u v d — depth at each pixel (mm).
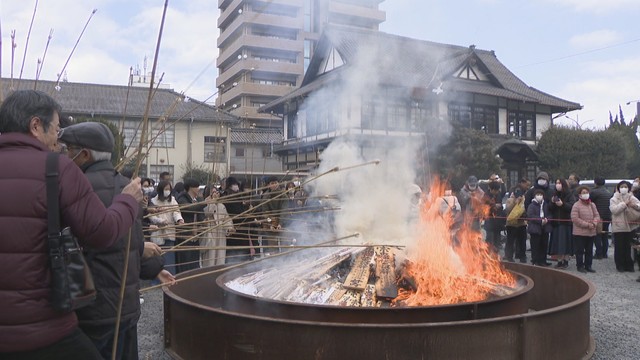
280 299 4238
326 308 3645
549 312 3504
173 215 7055
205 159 23547
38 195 1927
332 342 3180
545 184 9391
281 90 24266
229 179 7395
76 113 20438
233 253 7574
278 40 20281
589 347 4234
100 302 2537
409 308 3582
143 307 6098
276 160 23719
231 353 3461
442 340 3164
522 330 3338
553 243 9312
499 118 23484
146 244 3162
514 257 10133
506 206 9953
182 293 4934
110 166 2721
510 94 23328
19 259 1886
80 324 2520
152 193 8102
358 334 3150
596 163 23109
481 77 23719
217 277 5363
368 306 3861
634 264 9531
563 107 25391
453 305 3662
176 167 23516
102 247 2076
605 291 7078
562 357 3650
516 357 3336
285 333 3268
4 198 1903
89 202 2020
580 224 8695
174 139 23562
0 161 1964
